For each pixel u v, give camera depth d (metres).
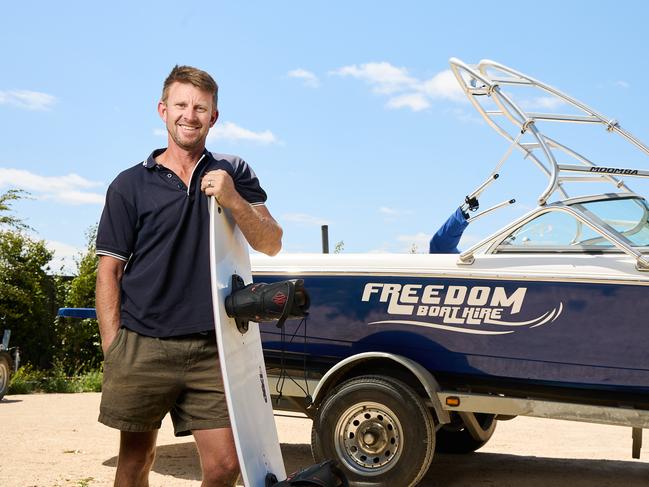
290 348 6.02
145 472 3.12
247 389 2.87
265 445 2.89
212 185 2.83
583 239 5.62
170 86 3.03
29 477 5.80
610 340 5.33
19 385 13.94
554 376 5.45
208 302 2.92
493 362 5.59
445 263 5.74
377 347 5.84
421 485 6.10
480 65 6.60
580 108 6.11
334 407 5.62
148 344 2.90
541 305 5.48
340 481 2.93
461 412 6.27
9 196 16.17
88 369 16.42
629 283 5.31
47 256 16.77
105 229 2.98
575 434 9.02
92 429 8.41
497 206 6.95
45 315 16.38
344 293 5.93
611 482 6.21
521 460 7.23
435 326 5.72
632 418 5.27
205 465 2.89
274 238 3.06
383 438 5.54
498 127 6.84
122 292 2.99
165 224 2.93
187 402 2.94
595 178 6.56
